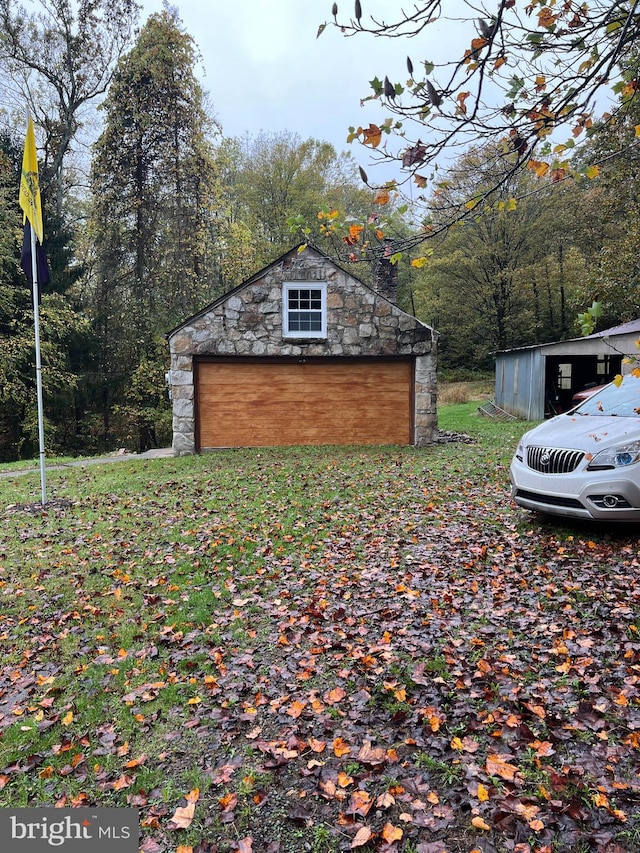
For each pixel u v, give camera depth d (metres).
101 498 8.58
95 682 3.33
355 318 13.12
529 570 4.62
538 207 26.08
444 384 32.31
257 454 12.22
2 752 2.75
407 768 2.43
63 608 4.50
